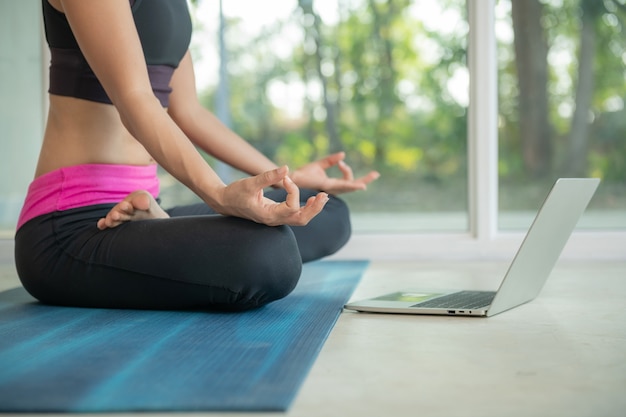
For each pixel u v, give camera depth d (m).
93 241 2.23
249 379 1.43
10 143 3.76
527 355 1.66
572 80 3.95
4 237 3.78
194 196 4.22
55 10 2.26
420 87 4.25
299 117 4.57
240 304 2.16
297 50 4.54
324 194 1.97
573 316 2.12
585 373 1.50
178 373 1.48
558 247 2.40
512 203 3.92
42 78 3.71
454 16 4.17
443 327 1.97
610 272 3.08
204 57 4.61
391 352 1.69
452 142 4.17
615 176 3.91
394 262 3.56
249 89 4.61
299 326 1.95
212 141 2.82
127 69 2.05
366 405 1.29
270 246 2.08
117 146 2.35
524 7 3.94
